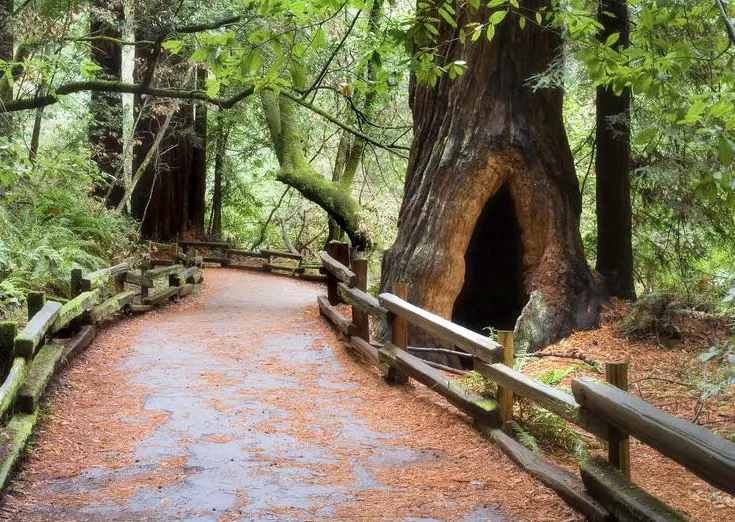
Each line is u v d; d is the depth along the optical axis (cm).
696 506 530
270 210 3241
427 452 611
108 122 2088
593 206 1662
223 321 1263
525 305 1112
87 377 819
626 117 1135
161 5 1634
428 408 736
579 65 1108
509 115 1091
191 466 564
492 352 618
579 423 489
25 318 1007
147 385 805
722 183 536
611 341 1011
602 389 455
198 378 845
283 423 685
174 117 2464
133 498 497
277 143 2106
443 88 1148
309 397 780
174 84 2133
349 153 2592
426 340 1054
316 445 625
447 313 1083
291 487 527
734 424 703
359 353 965
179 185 2592
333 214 2022
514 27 1088
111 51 2062
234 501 497
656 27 733
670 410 753
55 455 576
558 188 1112
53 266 1206
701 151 1115
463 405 663
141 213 2509
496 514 481
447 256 1079
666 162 1084
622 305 1110
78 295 976
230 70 538
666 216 1344
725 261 1334
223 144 2819
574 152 1522
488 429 632
